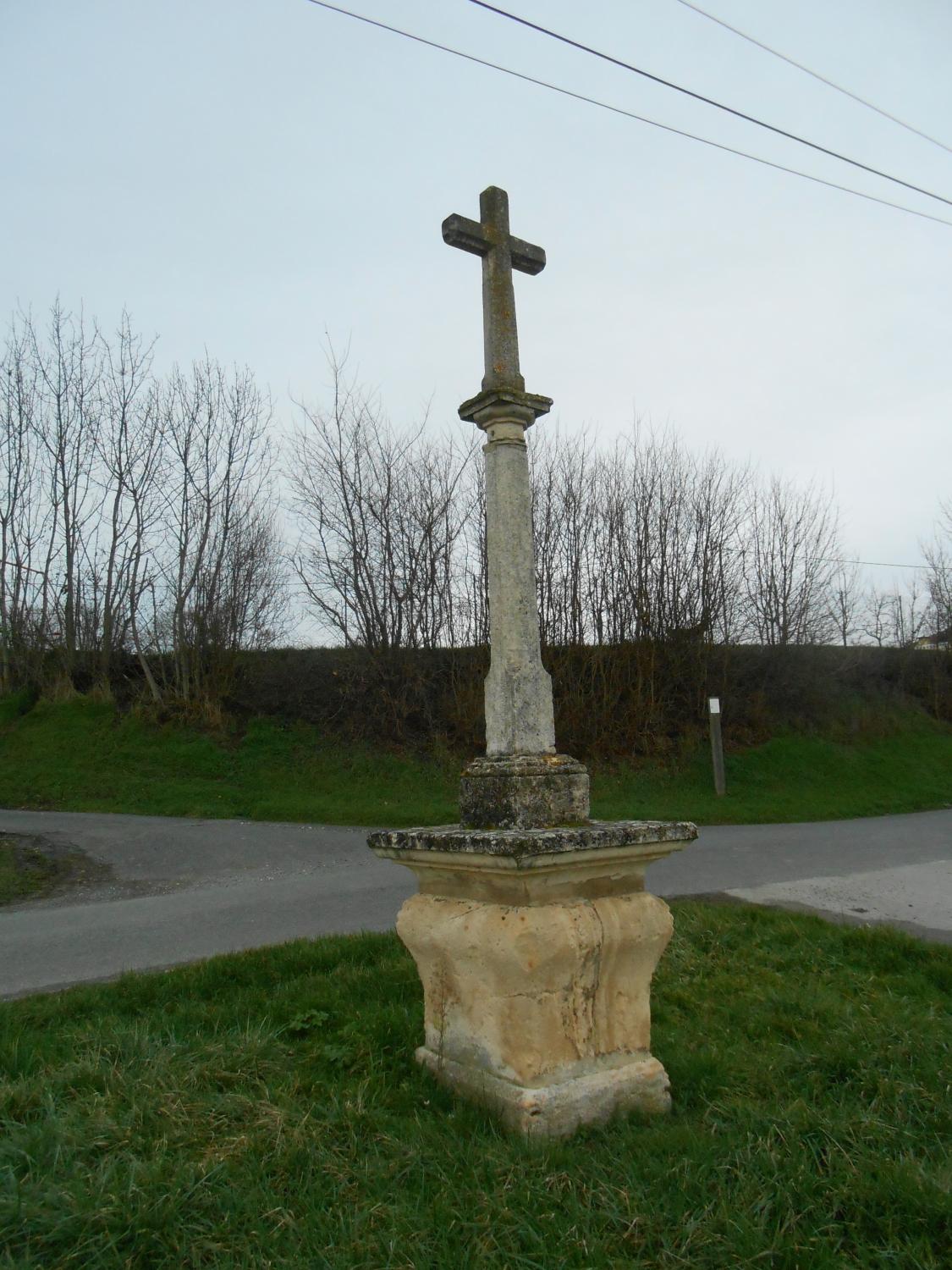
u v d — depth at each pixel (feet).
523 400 13.52
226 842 40.29
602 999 11.77
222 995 17.29
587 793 12.80
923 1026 15.26
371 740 60.18
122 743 56.85
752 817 52.39
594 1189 9.41
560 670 64.90
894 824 50.65
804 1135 10.71
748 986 18.57
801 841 42.98
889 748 72.54
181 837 41.29
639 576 67.82
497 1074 11.43
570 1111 11.03
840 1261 8.27
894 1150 10.45
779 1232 8.51
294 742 58.90
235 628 63.57
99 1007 16.31
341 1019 15.49
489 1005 11.56
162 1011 15.92
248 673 63.62
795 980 19.08
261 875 33.96
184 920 25.84
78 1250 7.95
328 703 61.62
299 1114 11.04
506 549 13.37
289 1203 9.03
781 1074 13.10
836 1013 16.39
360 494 63.98
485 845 10.82
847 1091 12.47
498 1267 8.06
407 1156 10.10
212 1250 8.18
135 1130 10.21
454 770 58.13
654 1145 10.41
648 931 11.98
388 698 60.80
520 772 12.17
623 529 69.21
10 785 51.70
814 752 67.41
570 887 11.56
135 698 62.54
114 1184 8.82
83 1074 11.92
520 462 13.64
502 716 13.01
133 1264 7.91
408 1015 15.14
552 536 68.13
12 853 37.17
